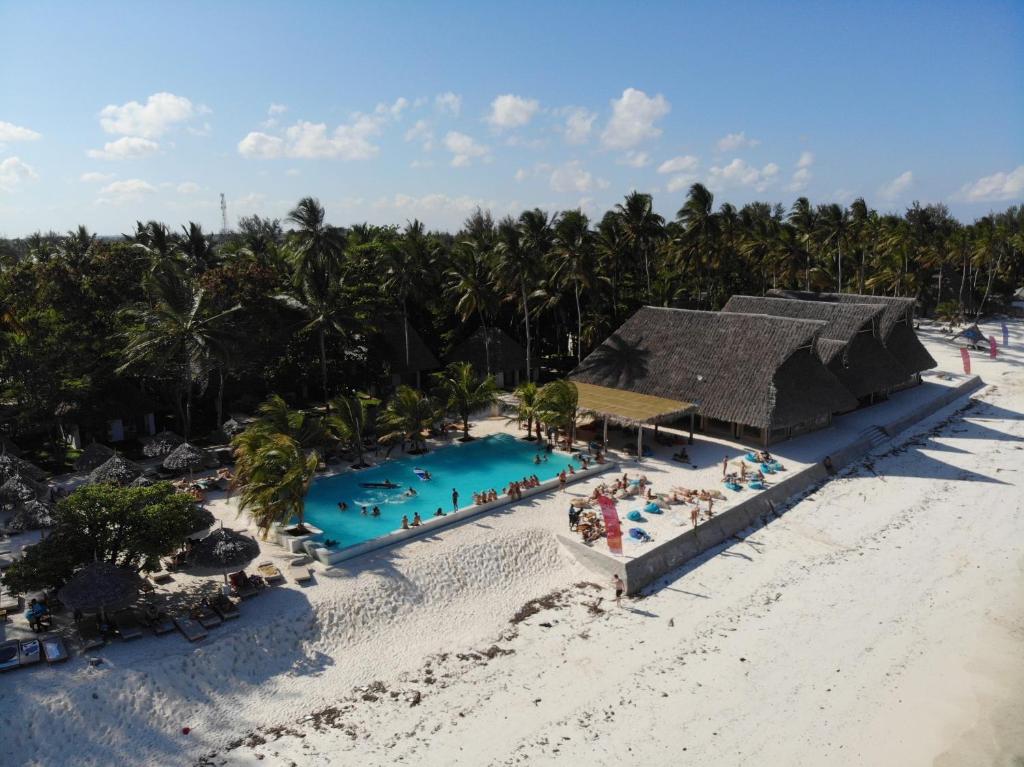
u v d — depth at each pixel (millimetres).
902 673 29422
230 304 57094
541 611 34531
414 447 54188
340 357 66062
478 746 25359
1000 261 131500
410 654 31016
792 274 106750
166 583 33469
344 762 24641
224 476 47188
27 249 88500
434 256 77438
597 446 54219
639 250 94875
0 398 48688
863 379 66438
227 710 26922
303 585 33719
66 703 25500
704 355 59500
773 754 24891
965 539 41469
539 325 86625
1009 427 64125
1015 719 26703
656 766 24297
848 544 40969
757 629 32562
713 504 43500
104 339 53062
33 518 36375
